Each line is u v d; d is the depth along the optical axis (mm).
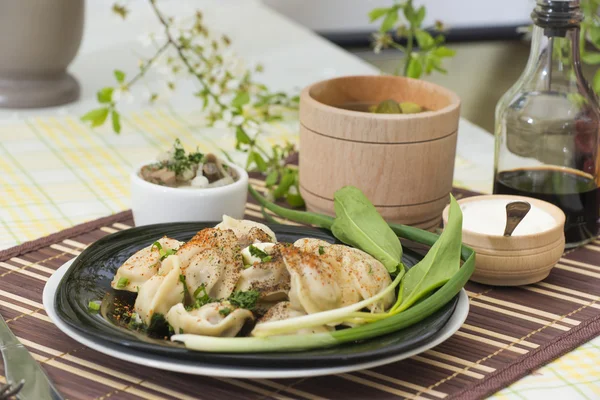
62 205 1349
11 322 1127
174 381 1062
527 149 1272
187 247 1130
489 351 1109
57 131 1546
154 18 2275
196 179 1260
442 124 1242
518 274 1188
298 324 1050
